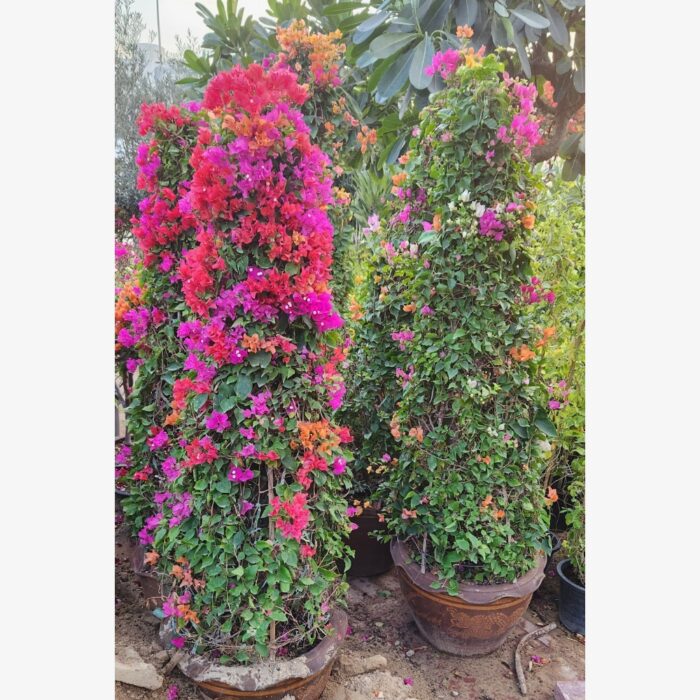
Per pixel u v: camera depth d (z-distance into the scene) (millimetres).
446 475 1847
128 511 2088
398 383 2311
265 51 3611
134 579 2281
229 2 3600
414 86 2562
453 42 2584
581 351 2346
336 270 2943
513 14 2580
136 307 2184
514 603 1814
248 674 1442
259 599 1495
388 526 2018
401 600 2324
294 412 1497
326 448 1533
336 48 2949
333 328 1581
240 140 1348
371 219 2480
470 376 1811
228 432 1487
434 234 1785
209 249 1420
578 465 2295
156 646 1862
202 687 1537
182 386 1510
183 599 1529
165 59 3721
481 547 1776
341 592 1699
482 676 1866
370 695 1721
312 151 1437
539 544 1885
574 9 2764
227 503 1479
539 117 2768
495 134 1692
